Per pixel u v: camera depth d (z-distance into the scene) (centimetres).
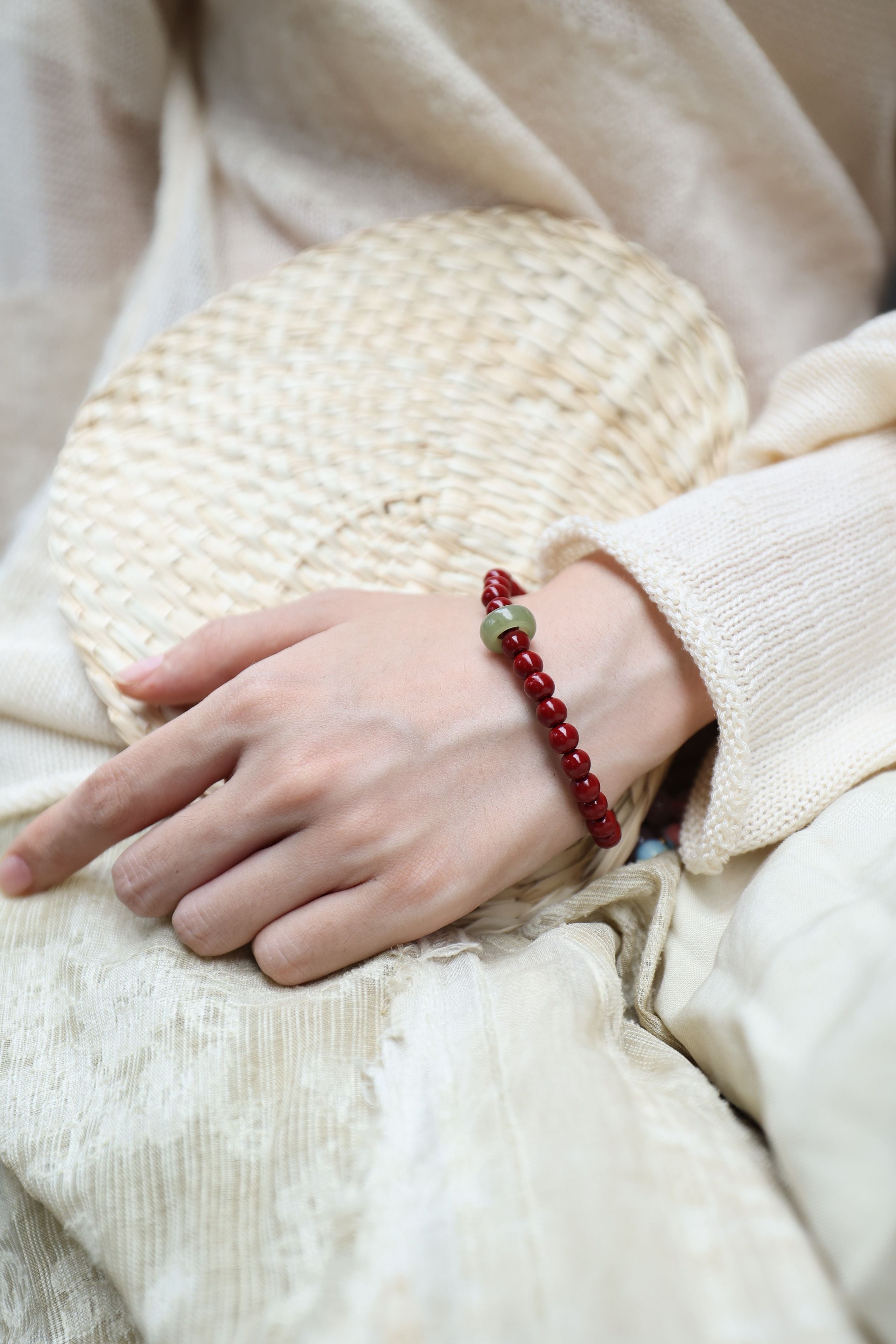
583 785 30
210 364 38
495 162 39
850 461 34
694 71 39
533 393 37
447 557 35
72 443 37
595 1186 24
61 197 45
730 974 28
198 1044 28
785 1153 25
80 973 30
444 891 30
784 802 31
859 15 40
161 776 30
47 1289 28
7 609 36
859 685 32
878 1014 25
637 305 39
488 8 38
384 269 39
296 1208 26
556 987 28
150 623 34
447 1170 25
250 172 42
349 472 36
